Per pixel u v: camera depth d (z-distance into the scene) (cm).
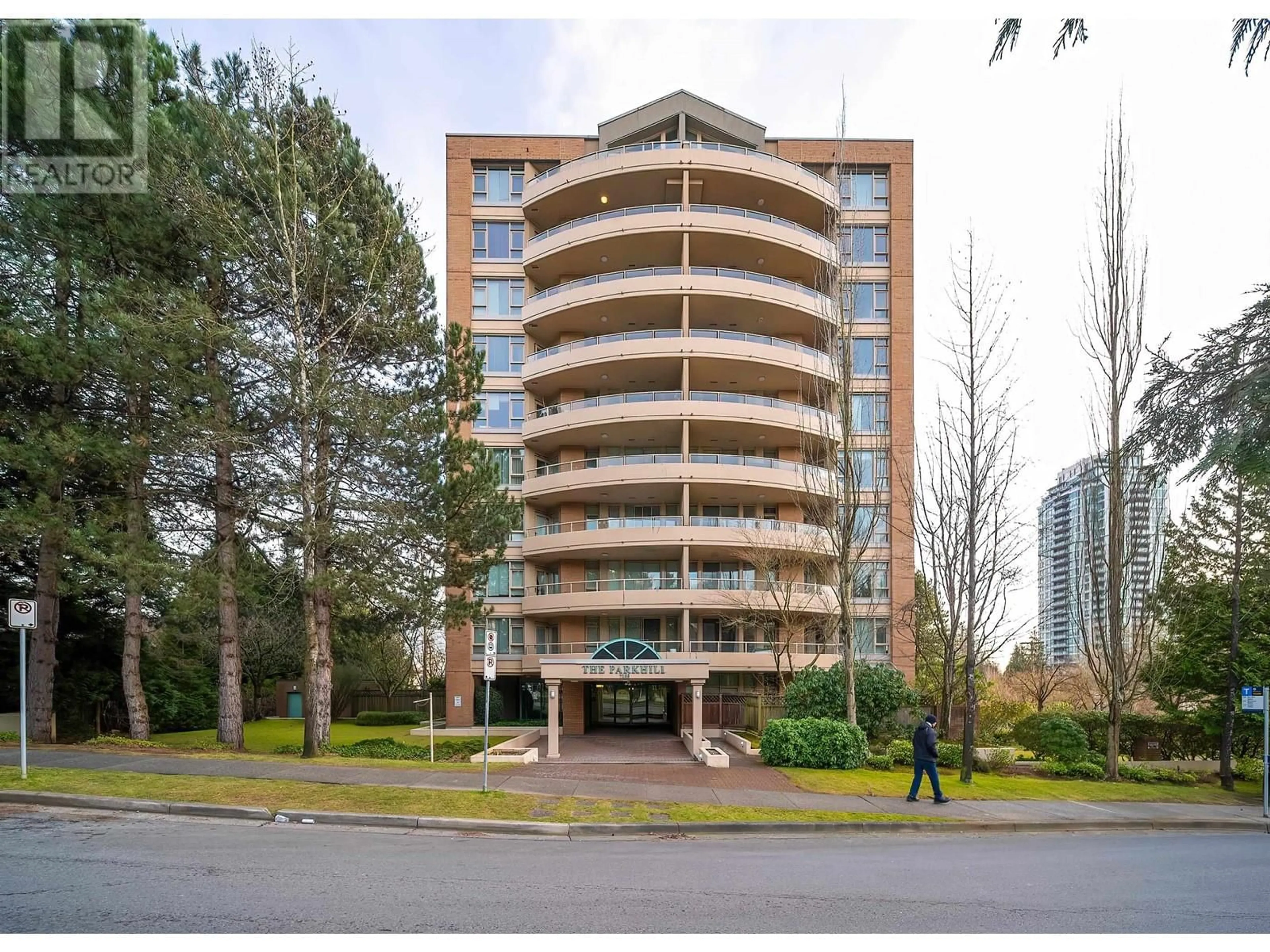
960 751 1761
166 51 1716
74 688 2273
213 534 1880
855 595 2345
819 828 1071
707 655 2673
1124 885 764
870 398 3084
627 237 2909
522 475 3069
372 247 1789
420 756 1794
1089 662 1925
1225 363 877
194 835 878
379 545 1758
